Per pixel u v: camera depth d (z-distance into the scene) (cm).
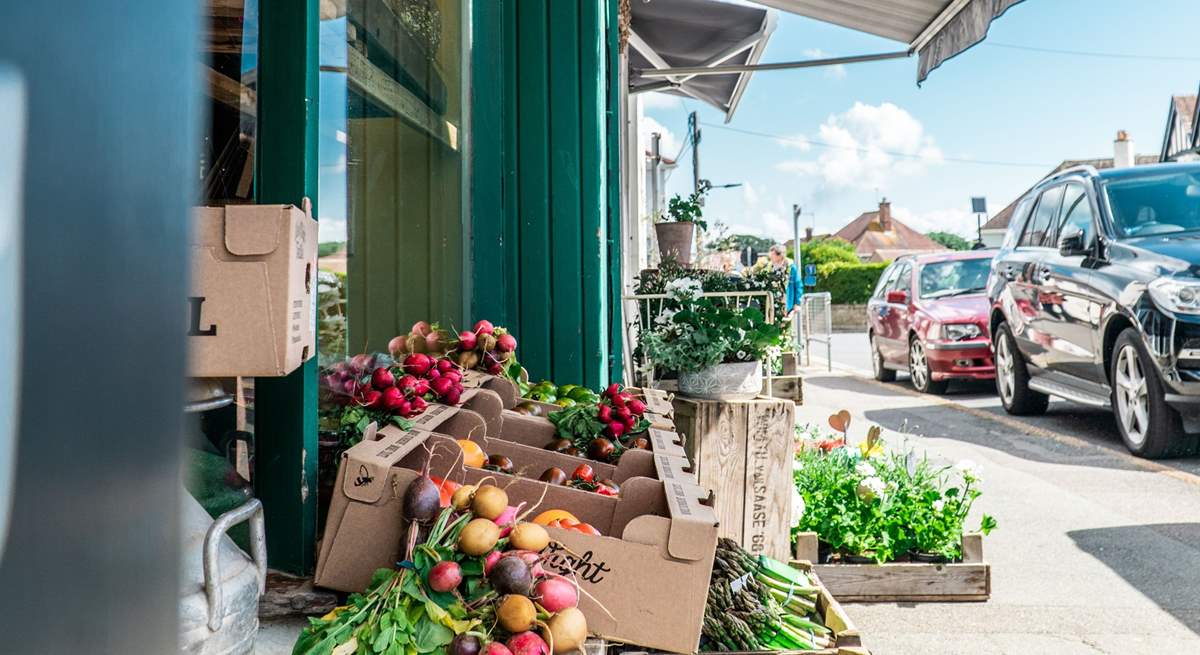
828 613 276
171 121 34
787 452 426
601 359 472
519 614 162
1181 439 714
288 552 235
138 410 33
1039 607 407
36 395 30
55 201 30
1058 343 854
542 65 472
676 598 187
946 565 415
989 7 644
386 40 383
